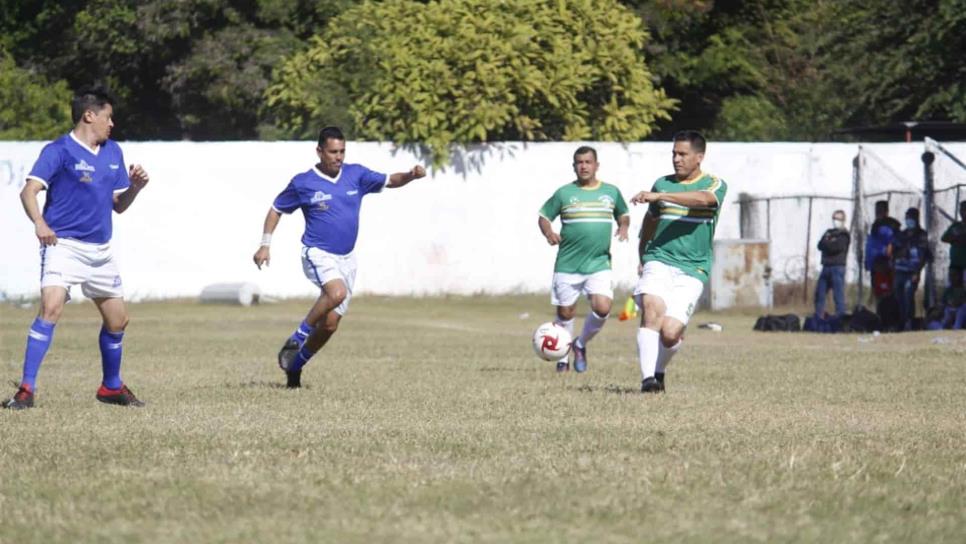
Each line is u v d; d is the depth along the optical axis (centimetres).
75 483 2039
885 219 7156
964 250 6606
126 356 5097
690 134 3484
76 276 3123
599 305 4406
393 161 8688
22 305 8006
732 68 11450
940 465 2278
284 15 10756
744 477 2092
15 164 8188
